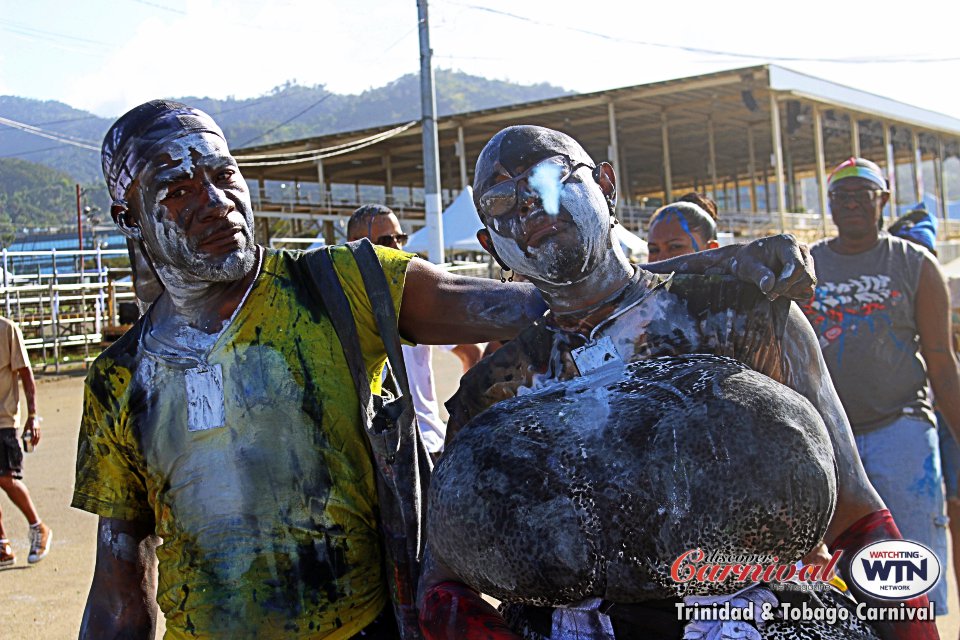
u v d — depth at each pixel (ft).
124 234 7.41
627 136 120.06
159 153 6.90
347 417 7.16
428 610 6.00
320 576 6.97
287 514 6.95
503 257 5.99
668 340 5.81
